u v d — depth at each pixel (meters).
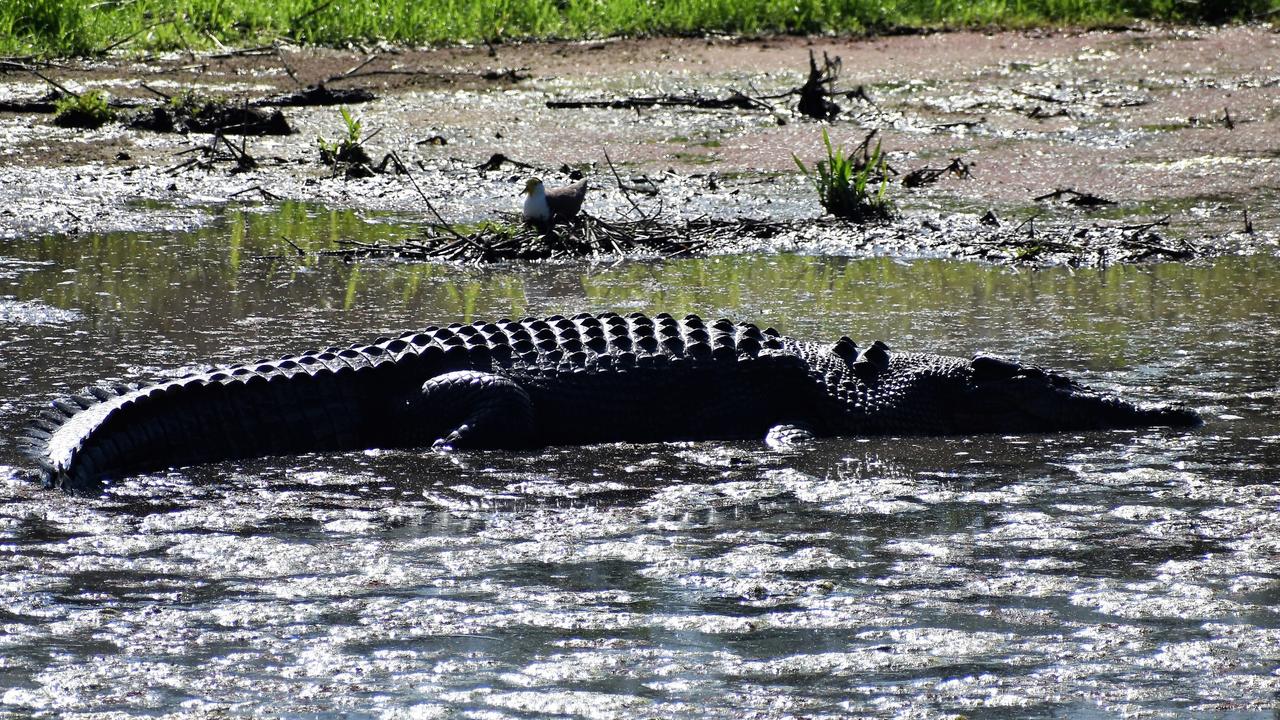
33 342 29.25
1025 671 14.61
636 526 19.22
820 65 76.75
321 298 34.53
